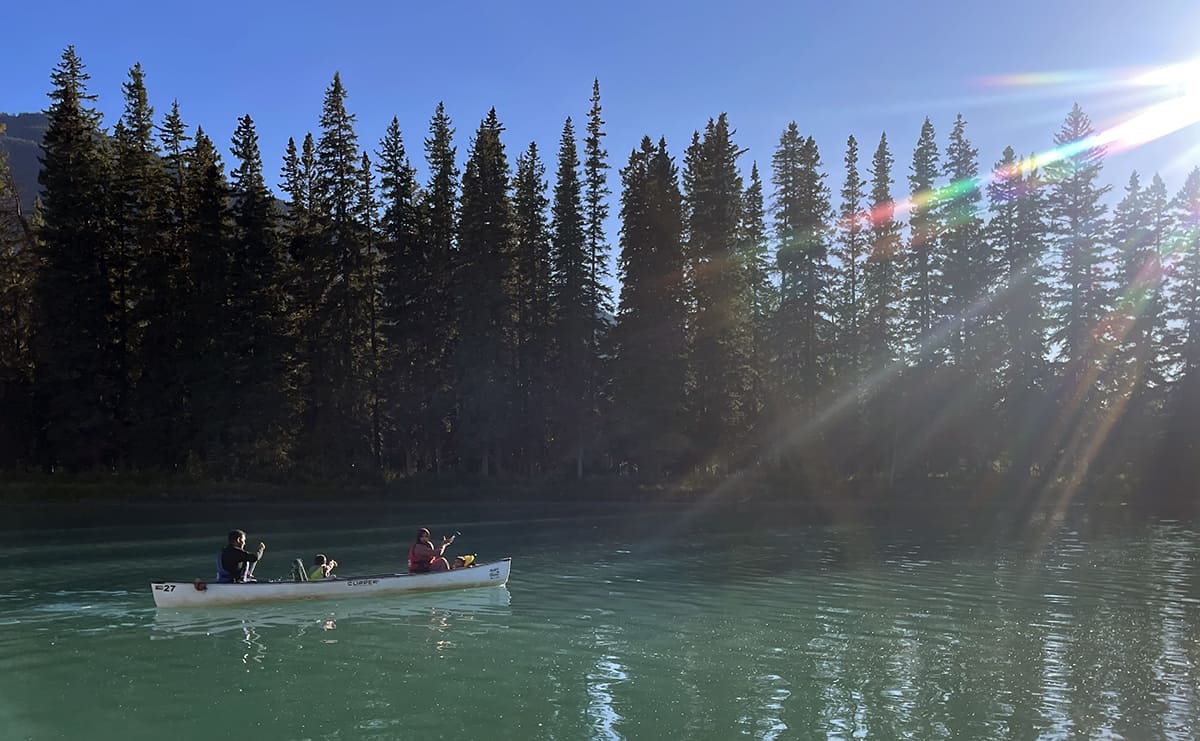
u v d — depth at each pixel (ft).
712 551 88.22
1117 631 51.31
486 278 150.41
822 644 47.44
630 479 149.48
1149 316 161.38
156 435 141.18
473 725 33.86
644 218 151.23
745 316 160.25
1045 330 158.81
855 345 165.89
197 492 128.77
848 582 68.59
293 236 155.53
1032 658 44.83
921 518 127.85
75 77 147.43
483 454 151.43
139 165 149.69
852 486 152.46
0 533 94.63
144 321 150.92
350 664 42.60
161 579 66.33
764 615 55.21
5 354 154.81
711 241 155.33
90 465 141.79
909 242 169.07
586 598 61.00
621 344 151.84
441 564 63.72
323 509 126.00
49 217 140.26
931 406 160.86
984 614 56.03
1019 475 155.74
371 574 72.28
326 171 154.71
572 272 155.84
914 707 36.58
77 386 138.82
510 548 90.07
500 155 159.22
